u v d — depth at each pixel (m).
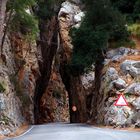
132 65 31.78
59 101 70.12
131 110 28.34
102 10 36.62
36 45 53.00
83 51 36.12
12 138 21.56
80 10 57.59
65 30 55.91
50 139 18.73
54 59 63.75
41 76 57.56
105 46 35.47
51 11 59.62
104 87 33.06
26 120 42.56
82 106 51.16
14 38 44.72
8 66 38.34
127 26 39.38
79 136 19.73
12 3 33.88
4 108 29.05
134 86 29.84
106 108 31.00
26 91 45.88
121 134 21.11
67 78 57.66
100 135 20.22
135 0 43.31
